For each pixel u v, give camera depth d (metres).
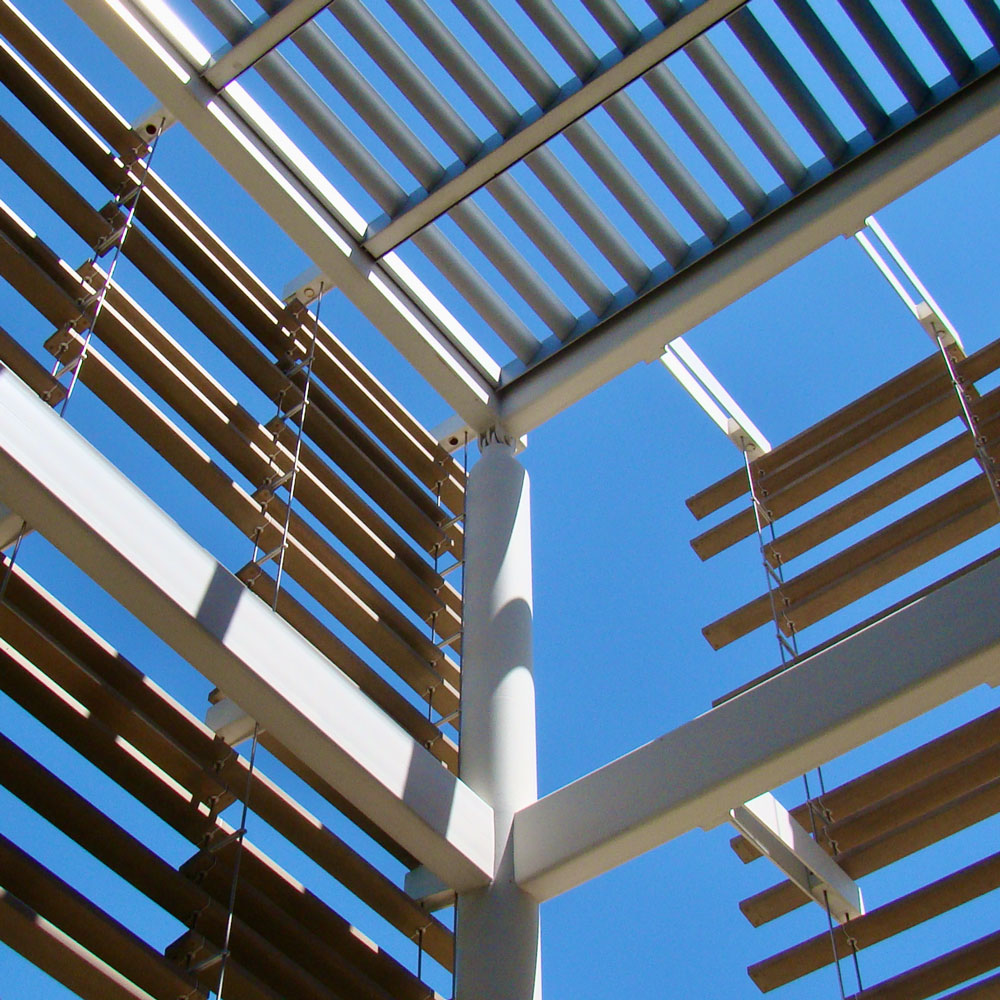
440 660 4.41
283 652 3.45
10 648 3.25
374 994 3.57
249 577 3.91
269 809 3.65
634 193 4.45
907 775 3.96
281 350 4.60
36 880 2.95
